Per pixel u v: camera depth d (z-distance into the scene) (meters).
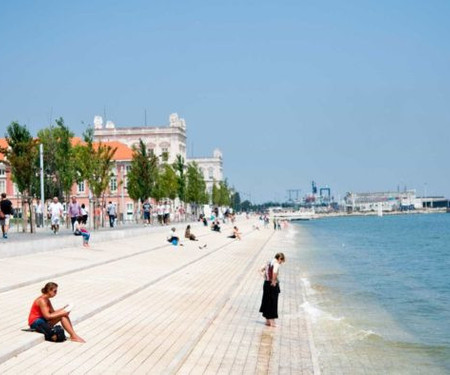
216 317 19.83
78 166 57.53
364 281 34.44
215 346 15.88
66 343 14.00
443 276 37.56
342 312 23.53
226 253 45.62
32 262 27.42
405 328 20.59
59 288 21.56
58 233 43.00
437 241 80.25
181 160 104.38
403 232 110.75
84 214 40.12
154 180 78.19
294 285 31.50
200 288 25.38
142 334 15.83
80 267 26.92
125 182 106.69
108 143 113.81
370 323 21.36
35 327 13.98
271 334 18.03
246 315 20.61
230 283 27.64
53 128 65.06
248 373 13.56
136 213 80.19
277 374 13.75
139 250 38.41
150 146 132.00
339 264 45.59
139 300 20.97
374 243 76.00
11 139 45.41
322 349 17.31
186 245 47.62
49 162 64.75
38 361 12.34
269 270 19.19
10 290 20.20
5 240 32.47
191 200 111.88
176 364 13.20
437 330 20.31
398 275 37.97
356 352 17.08
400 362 16.03
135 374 12.12
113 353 13.55
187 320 18.28
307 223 190.88
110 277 25.38
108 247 38.59
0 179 95.06
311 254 55.81
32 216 43.41
